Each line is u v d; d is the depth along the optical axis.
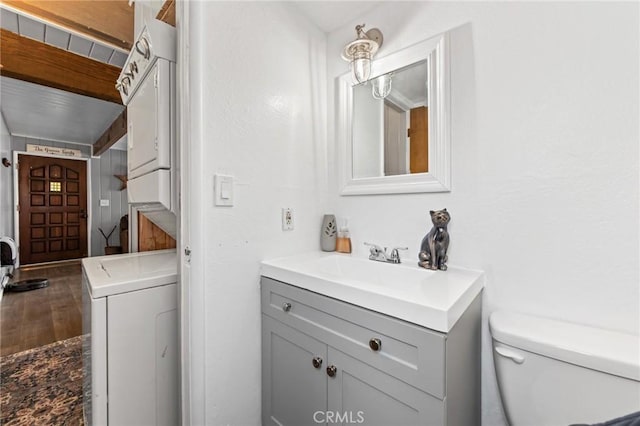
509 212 1.01
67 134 4.66
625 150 0.82
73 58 2.31
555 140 0.92
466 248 1.10
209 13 1.02
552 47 0.93
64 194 5.16
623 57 0.82
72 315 2.70
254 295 1.18
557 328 0.86
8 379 1.70
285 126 1.31
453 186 1.13
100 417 0.95
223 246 1.06
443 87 1.14
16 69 2.07
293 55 1.35
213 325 1.04
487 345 1.04
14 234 4.64
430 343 0.70
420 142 1.21
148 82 1.16
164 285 1.09
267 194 1.23
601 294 0.85
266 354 1.18
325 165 1.54
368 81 1.38
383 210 1.34
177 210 1.08
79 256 5.29
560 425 0.76
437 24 1.17
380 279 1.22
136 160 1.33
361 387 0.85
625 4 0.82
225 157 1.07
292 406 1.07
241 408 1.13
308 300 1.00
